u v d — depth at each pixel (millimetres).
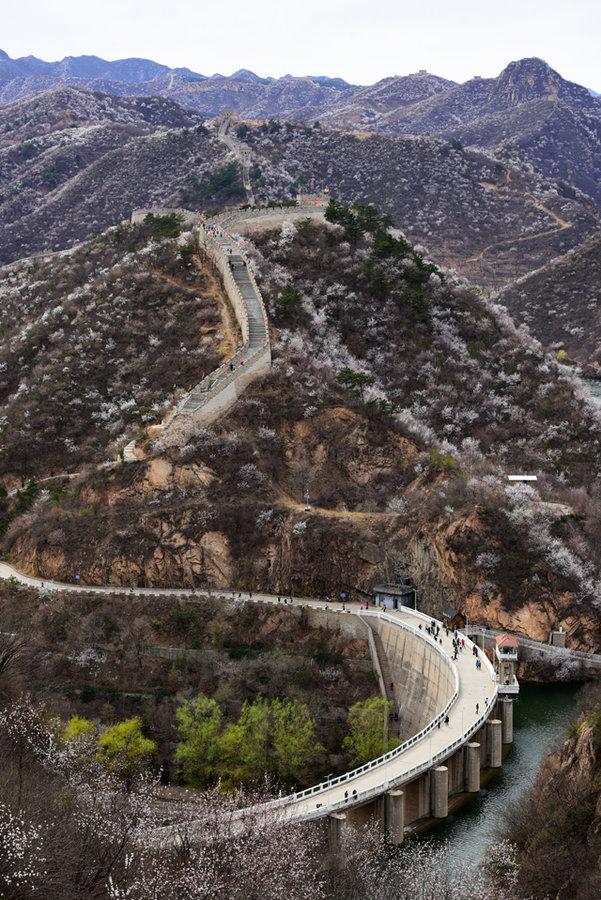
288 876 83000
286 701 129375
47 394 191500
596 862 84438
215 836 85375
